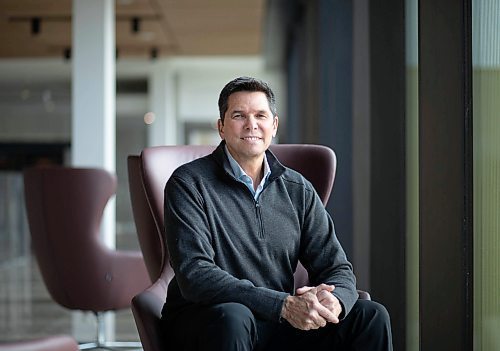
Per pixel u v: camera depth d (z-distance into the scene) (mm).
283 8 8547
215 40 11859
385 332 2283
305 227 2484
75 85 7090
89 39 7105
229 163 2447
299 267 2748
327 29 5715
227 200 2395
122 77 16562
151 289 2512
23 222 10891
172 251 2303
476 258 2719
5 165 18953
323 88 5723
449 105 2756
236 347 2092
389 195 3891
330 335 2338
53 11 9672
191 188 2371
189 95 17047
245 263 2365
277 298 2176
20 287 8031
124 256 4559
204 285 2197
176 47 12469
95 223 4531
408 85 3709
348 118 5113
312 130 6805
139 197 3260
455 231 2770
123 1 9227
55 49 12484
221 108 2475
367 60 4008
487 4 2518
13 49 12461
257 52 12992
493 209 2512
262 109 2424
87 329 5508
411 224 3609
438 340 2779
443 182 2770
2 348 1651
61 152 18859
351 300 2268
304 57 8188
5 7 9477
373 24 3922
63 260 4527
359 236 4262
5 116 18875
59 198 4484
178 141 17078
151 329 2293
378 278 3887
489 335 2588
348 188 5094
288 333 2373
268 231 2408
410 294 3639
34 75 16375
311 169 2811
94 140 7055
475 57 2660
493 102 2477
